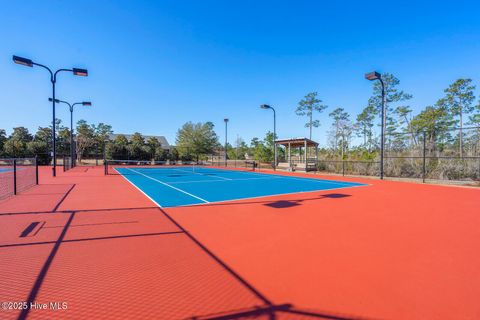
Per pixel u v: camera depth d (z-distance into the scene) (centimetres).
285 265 356
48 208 730
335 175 2127
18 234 486
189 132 4912
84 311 252
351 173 2227
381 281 310
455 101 3144
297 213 682
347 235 491
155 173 2311
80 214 657
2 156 3538
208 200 882
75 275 325
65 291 288
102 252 400
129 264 358
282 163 3694
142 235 488
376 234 498
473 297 274
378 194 1038
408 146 1886
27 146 3675
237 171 2709
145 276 324
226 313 248
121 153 4075
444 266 353
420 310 251
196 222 586
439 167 1658
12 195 962
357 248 422
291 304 262
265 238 473
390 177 1794
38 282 307
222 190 1153
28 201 840
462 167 1574
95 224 562
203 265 356
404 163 1852
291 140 2773
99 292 286
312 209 734
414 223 579
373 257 384
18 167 3009
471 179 1537
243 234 497
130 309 255
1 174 1923
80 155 4531
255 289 293
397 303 263
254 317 241
